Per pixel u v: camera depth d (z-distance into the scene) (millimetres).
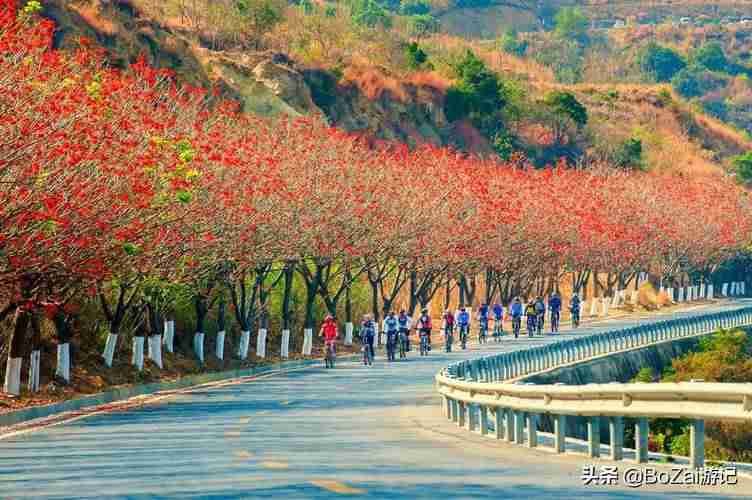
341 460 26203
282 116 86188
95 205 42938
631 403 24828
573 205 124812
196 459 26516
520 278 122000
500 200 108750
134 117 51906
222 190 59406
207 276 64125
